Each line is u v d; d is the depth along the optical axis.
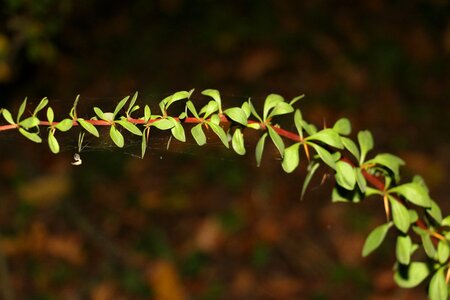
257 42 2.21
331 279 1.59
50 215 1.80
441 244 0.66
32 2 1.01
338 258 1.63
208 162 1.88
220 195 1.81
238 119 0.61
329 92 2.04
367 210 1.71
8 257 1.71
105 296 1.61
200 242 1.71
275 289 1.60
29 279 1.67
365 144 0.67
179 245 1.71
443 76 2.06
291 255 1.66
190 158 1.91
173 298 1.59
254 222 1.74
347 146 0.64
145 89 2.14
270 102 0.64
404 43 2.15
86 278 1.66
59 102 0.70
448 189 1.75
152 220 1.78
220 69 2.16
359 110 1.98
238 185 1.83
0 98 2.01
